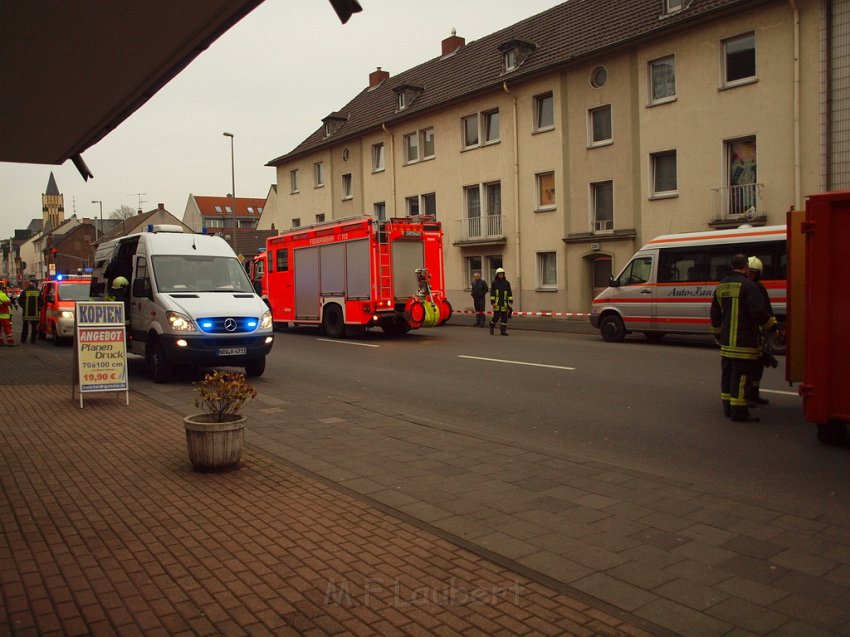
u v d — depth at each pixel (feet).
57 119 19.22
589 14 92.94
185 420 21.18
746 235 50.96
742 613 11.74
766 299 26.89
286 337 68.23
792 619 11.54
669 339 61.26
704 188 73.92
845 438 23.73
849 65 62.28
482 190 101.55
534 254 93.61
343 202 133.59
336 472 20.53
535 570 13.48
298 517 16.55
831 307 23.06
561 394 33.96
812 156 65.10
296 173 150.41
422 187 112.68
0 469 20.88
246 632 11.05
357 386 37.70
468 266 105.50
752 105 69.51
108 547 14.64
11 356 55.98
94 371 31.96
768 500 18.06
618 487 18.92
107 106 18.13
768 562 13.87
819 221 23.20
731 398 27.50
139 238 43.50
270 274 75.66
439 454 22.63
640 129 79.66
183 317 38.04
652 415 28.84
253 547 14.64
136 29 13.05
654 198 78.54
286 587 12.69
